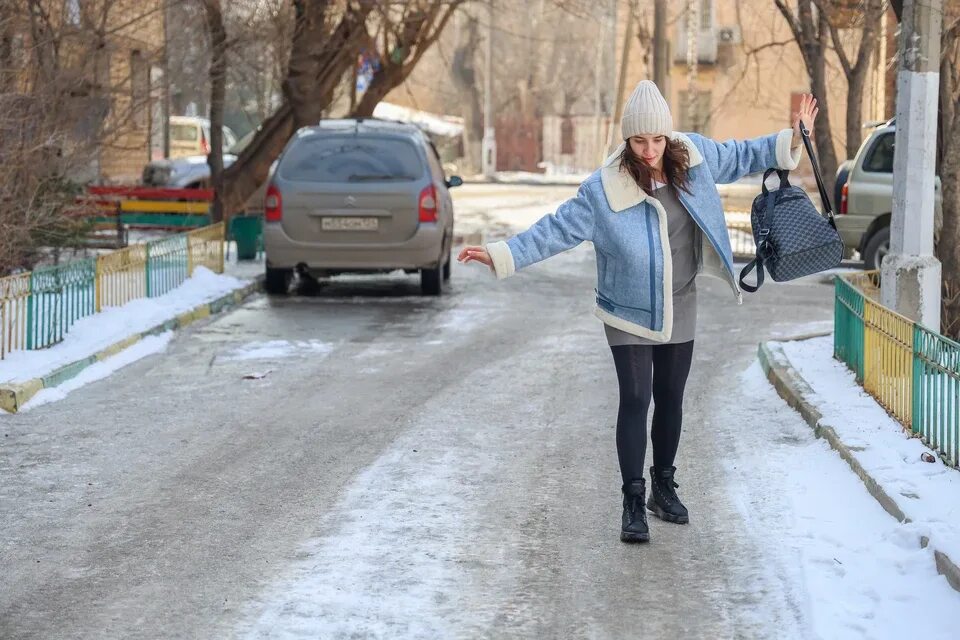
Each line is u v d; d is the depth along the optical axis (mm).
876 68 40844
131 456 10195
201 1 23797
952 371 8836
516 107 84438
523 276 23625
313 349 15398
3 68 17219
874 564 7312
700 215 7699
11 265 17562
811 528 8078
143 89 21094
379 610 6824
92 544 7973
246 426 11273
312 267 19891
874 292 14055
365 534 8141
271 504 8844
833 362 12992
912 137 12047
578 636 6496
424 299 20234
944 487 8367
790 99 59469
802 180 49656
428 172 19969
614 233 7688
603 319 7945
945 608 6590
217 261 22031
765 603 6898
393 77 30906
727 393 12578
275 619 6691
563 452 10359
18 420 11477
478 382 13305
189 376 13648
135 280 17703
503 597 7035
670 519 8344
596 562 7613
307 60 26922
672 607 6875
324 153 19938
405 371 13945
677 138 7750
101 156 22844
